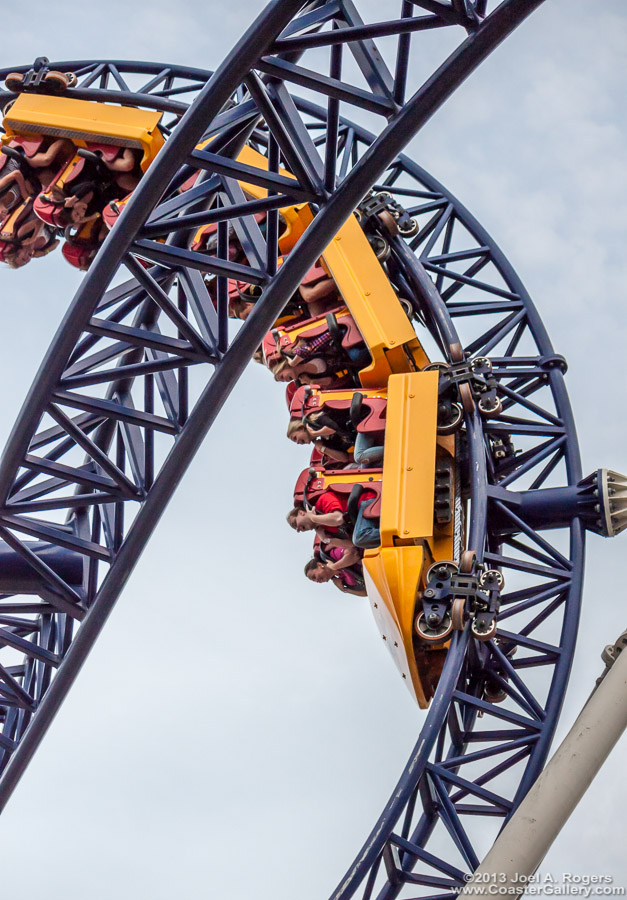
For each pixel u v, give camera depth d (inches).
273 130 649.0
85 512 903.7
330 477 832.9
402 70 631.2
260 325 717.3
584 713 591.8
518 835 573.6
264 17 598.2
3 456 772.0
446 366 860.0
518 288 970.7
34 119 847.7
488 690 798.5
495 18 593.0
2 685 879.1
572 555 824.3
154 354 820.0
